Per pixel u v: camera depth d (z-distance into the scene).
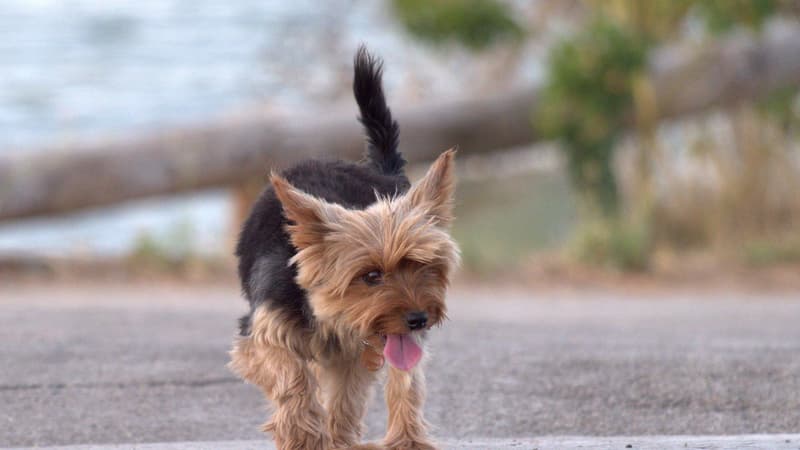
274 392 6.99
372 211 6.82
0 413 9.04
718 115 22.06
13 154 19.02
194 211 25.20
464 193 25.69
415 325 6.55
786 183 22.27
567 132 20.39
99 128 30.30
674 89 21.14
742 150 22.03
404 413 7.29
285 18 49.47
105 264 19.30
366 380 7.70
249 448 7.77
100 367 10.34
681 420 8.88
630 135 21.78
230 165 19.73
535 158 28.59
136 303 15.56
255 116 20.20
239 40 45.06
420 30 21.58
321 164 7.74
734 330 13.14
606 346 11.45
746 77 21.42
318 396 7.69
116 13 53.56
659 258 20.66
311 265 6.74
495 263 20.22
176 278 18.70
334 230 6.69
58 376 10.00
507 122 21.28
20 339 11.55
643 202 21.23
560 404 9.28
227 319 13.48
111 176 19.16
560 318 14.43
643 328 13.31
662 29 21.64
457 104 21.23
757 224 22.03
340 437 7.64
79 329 12.33
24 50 43.94
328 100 23.48
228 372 10.25
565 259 20.23
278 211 7.29
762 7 20.64
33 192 18.78
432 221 6.81
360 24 34.38
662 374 9.97
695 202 21.89
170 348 11.18
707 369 10.11
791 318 14.67
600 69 19.83
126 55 42.53
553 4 24.00
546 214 23.77
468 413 9.12
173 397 9.53
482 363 10.54
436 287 6.77
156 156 19.41
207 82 36.62
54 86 36.53
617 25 20.17
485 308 15.85
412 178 22.31
